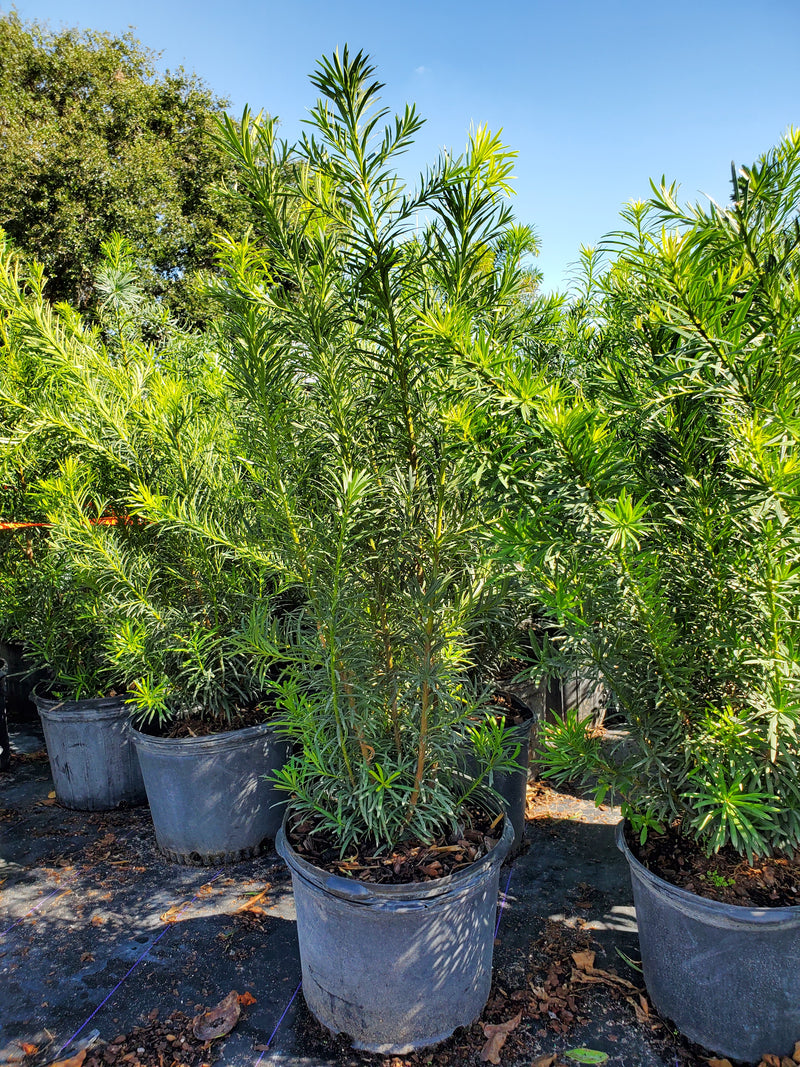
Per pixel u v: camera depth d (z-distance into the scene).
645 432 1.60
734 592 1.55
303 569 1.81
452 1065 1.74
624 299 1.82
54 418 2.53
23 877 2.68
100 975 2.12
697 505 1.51
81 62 13.07
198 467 2.73
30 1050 1.85
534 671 1.95
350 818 1.84
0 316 2.78
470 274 1.54
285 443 1.75
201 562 2.69
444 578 1.69
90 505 2.91
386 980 1.72
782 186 1.25
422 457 1.68
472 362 1.38
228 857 2.72
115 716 3.20
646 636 1.58
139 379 2.69
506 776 2.56
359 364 1.65
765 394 1.34
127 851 2.86
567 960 2.10
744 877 1.70
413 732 1.91
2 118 12.25
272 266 1.62
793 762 1.53
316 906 1.77
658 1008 1.83
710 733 1.58
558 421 1.27
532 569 1.48
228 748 2.62
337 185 1.40
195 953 2.21
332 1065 1.76
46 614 3.11
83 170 11.59
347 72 1.26
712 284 1.23
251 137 1.37
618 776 1.77
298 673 1.96
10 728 4.45
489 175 1.35
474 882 1.69
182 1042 1.86
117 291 3.20
